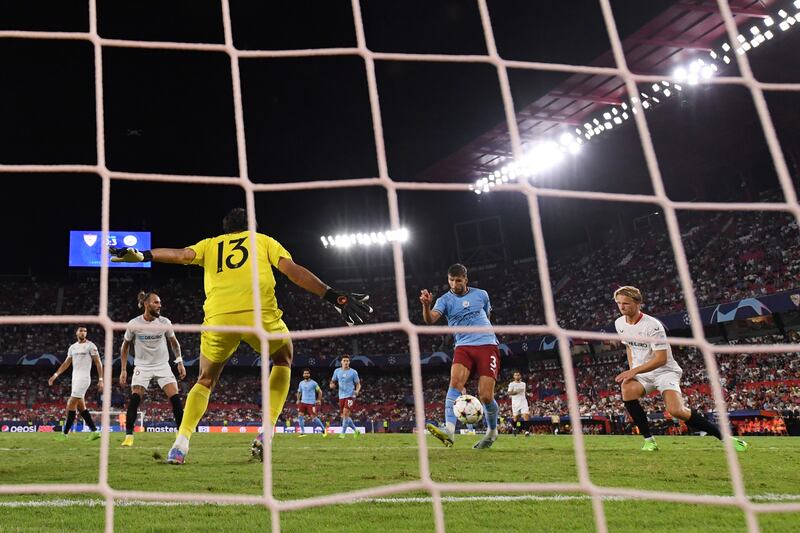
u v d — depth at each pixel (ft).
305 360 126.72
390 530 8.77
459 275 25.17
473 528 8.90
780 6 82.79
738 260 101.86
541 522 9.33
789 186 9.88
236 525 9.16
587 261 130.21
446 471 16.11
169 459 17.63
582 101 109.40
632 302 23.25
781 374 86.58
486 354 25.35
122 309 132.98
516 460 19.36
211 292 17.66
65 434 37.99
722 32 90.07
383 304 143.54
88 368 38.45
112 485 13.17
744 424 83.05
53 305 130.52
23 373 120.78
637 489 13.00
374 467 17.19
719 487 13.38
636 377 24.31
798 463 18.97
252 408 121.08
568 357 8.06
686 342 8.13
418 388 7.60
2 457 20.89
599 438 41.63
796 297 85.25
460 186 9.56
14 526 8.98
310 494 12.14
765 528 8.95
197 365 124.36
